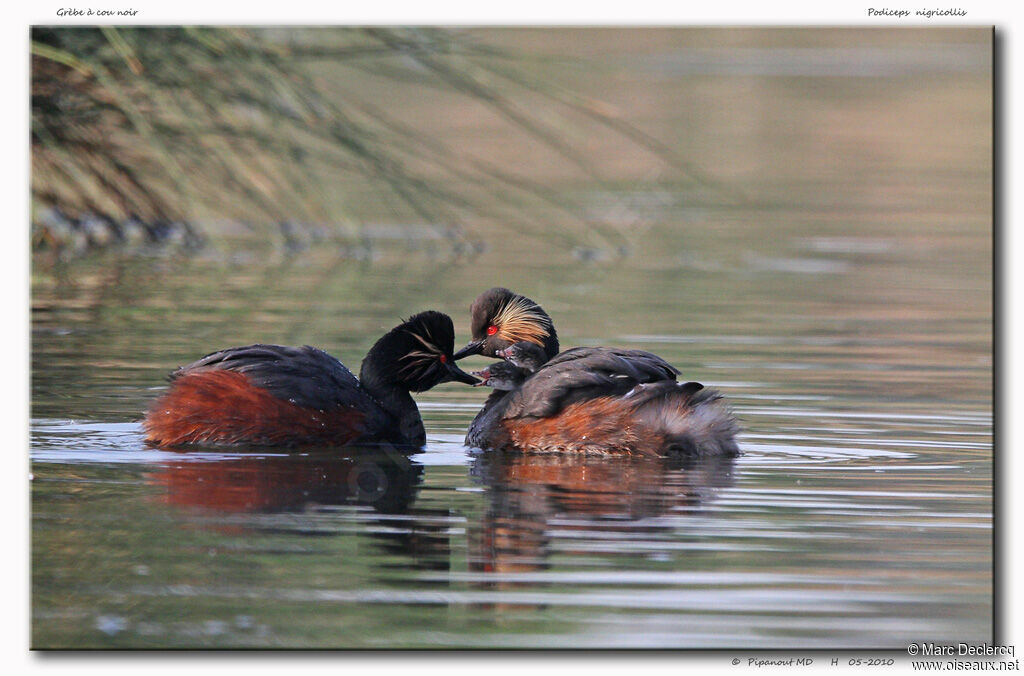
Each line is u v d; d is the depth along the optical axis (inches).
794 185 1242.6
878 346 655.1
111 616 304.3
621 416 451.2
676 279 872.9
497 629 297.3
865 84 1715.1
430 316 485.4
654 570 331.0
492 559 337.4
